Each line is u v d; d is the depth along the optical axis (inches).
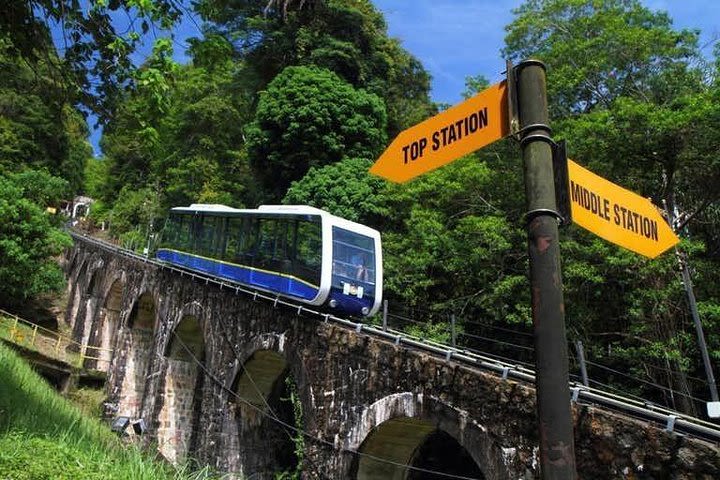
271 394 737.6
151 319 1108.5
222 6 254.2
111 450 339.6
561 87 693.3
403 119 1259.2
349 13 1198.3
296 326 581.3
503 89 102.0
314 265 601.9
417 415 406.0
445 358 419.2
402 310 829.2
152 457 349.4
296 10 1232.2
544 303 86.7
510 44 816.9
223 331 724.7
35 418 338.0
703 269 584.4
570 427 81.7
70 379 1066.7
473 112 107.1
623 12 756.6
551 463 80.1
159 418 842.2
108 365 1189.7
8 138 1466.5
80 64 249.3
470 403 370.0
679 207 657.6
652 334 581.6
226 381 685.9
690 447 257.0
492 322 761.0
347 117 1051.3
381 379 449.7
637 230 113.9
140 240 1659.7
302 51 1200.8
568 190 93.5
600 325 651.5
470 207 783.7
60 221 1220.5
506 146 773.9
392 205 896.3
